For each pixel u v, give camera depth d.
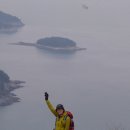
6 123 146.75
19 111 166.75
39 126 144.62
